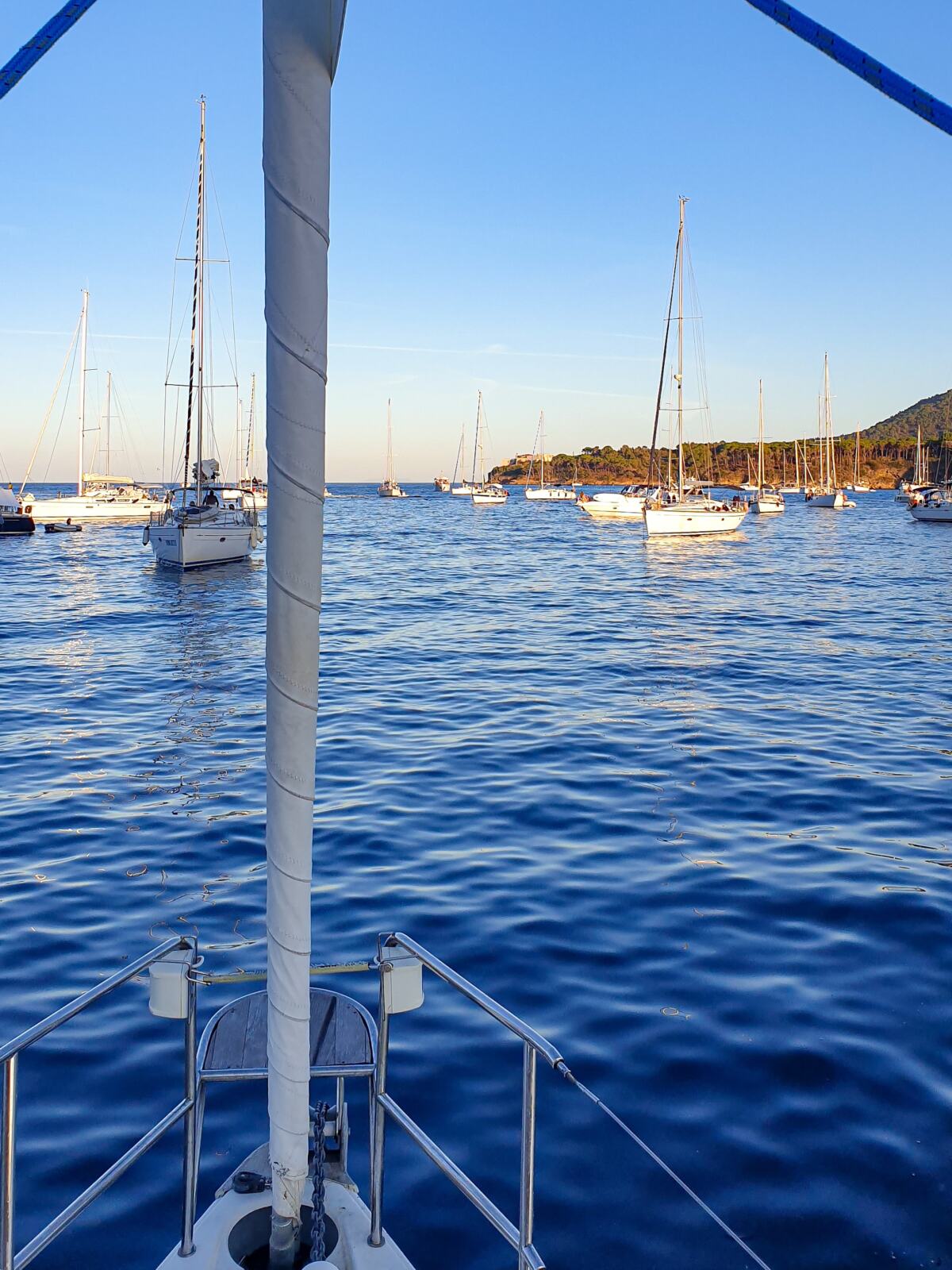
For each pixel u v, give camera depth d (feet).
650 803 31.48
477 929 21.95
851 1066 16.40
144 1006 18.48
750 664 59.16
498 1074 16.34
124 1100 15.58
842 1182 13.62
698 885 24.53
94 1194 8.78
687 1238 12.66
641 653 63.26
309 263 6.86
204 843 27.73
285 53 6.61
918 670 56.80
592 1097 10.61
